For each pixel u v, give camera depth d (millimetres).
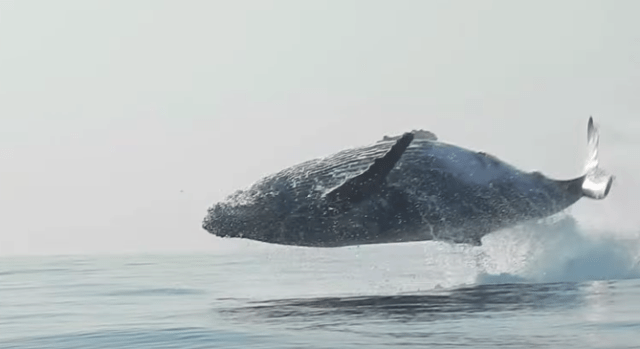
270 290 85375
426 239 83250
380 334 56406
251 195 81625
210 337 57531
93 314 71312
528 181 82625
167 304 76125
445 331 56719
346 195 76062
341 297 76500
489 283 81625
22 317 71375
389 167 74562
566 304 66438
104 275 111062
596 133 82312
